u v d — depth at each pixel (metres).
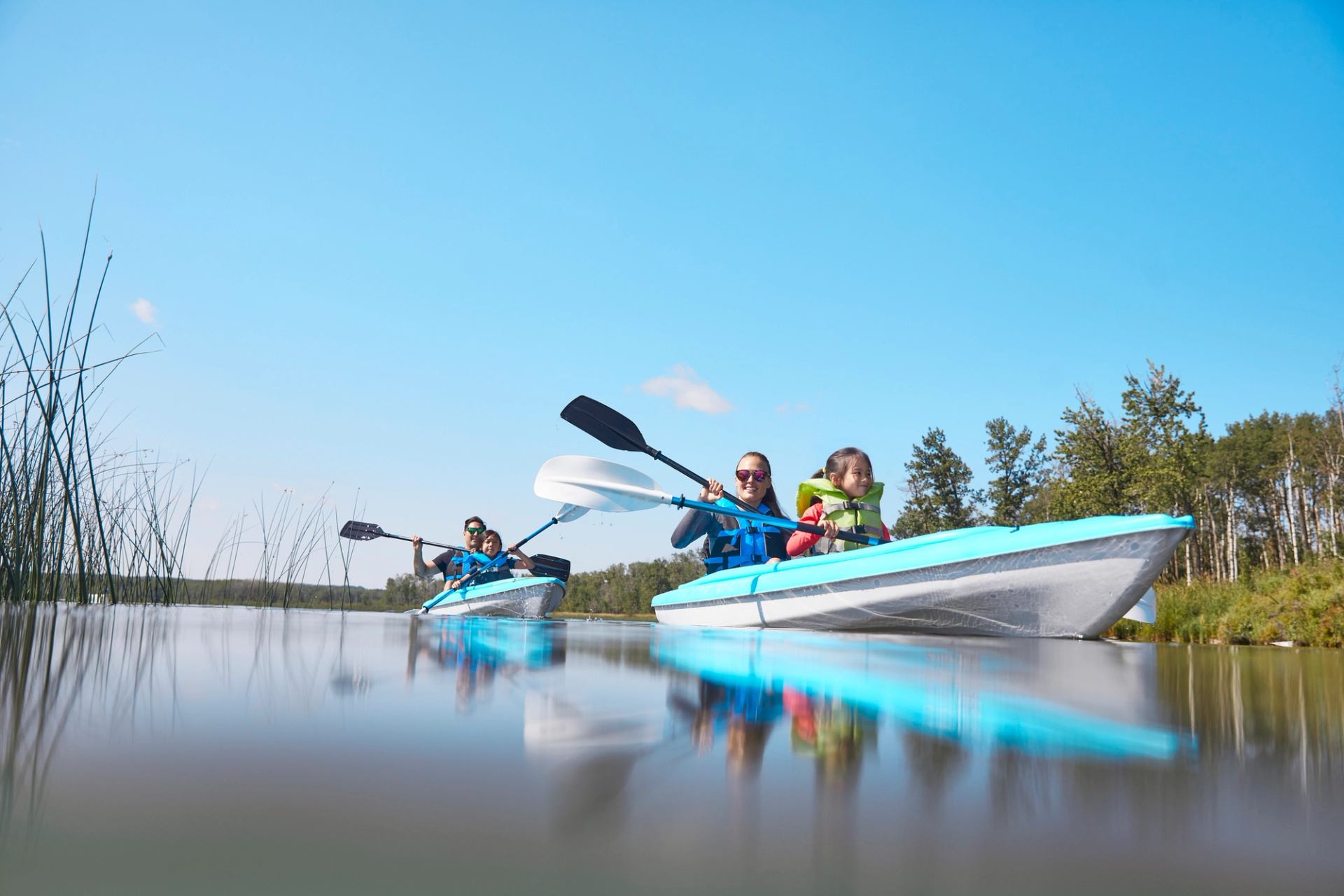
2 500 4.32
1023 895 0.39
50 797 0.49
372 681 1.20
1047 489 29.53
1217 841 0.51
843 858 0.44
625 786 0.60
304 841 0.43
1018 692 1.34
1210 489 40.84
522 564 10.06
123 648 1.58
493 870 0.40
